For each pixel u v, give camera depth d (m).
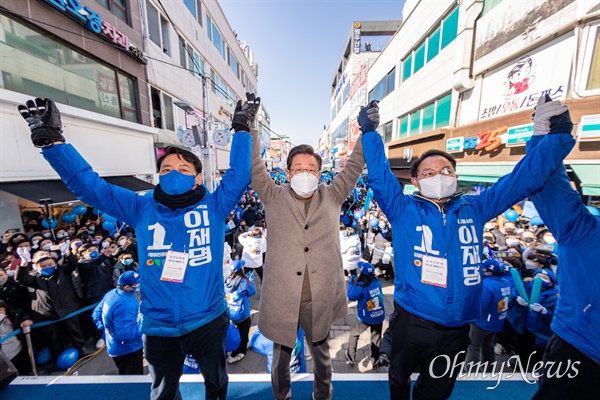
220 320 1.53
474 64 7.40
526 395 1.84
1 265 3.63
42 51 5.38
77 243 4.55
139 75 8.37
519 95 5.95
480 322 2.88
